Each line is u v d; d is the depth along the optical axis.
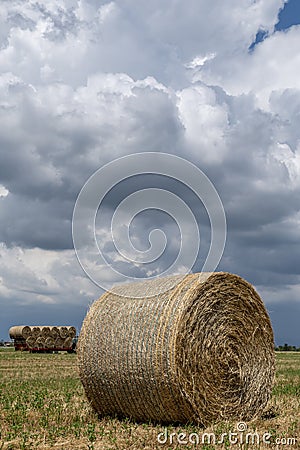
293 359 35.00
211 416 11.41
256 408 12.27
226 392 11.78
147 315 11.47
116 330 11.84
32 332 44.97
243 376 12.14
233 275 12.22
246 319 12.38
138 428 10.88
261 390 12.43
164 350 10.97
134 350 11.38
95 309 12.66
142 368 11.20
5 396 14.69
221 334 11.88
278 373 22.20
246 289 12.43
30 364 27.92
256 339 12.50
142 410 11.52
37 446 9.43
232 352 12.06
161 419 11.35
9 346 68.06
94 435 10.19
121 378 11.59
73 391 15.88
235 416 11.85
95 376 12.13
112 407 12.10
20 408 12.58
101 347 12.02
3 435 10.10
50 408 12.54
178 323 11.04
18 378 20.14
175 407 11.05
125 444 9.59
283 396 14.89
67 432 10.42
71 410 12.57
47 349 45.19
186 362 11.06
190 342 11.20
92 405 12.54
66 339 46.00
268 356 12.67
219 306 11.92
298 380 19.22
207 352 11.52
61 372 22.92
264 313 12.66
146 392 11.23
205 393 11.39
